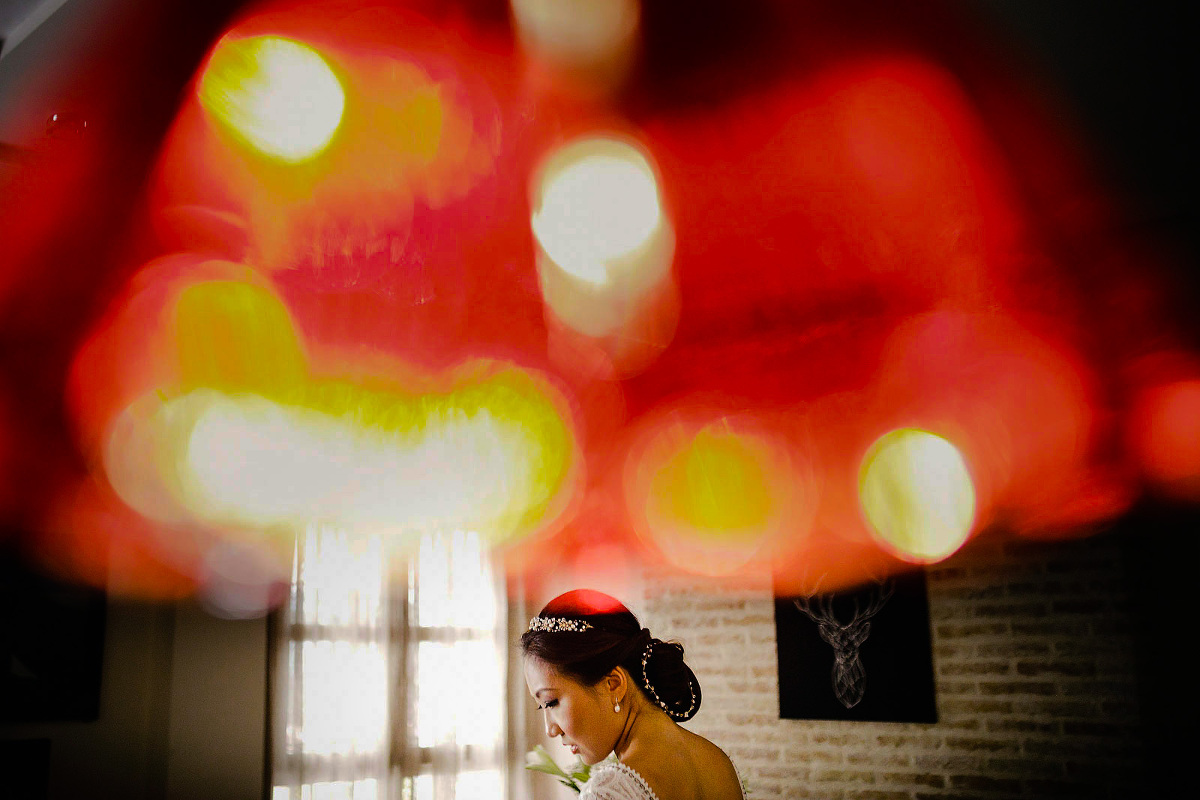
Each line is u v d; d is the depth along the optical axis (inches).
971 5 95.9
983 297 155.9
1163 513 142.3
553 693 58.9
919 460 166.6
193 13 101.7
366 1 98.3
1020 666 152.2
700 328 188.5
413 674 193.6
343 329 169.8
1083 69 102.7
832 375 178.9
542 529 214.1
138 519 149.8
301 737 174.4
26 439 138.2
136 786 145.7
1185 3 91.0
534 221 142.8
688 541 192.5
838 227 149.1
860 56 105.9
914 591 163.9
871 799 162.4
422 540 199.5
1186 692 137.5
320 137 118.1
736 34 102.9
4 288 133.7
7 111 118.5
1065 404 152.5
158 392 152.0
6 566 135.3
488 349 188.7
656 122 120.0
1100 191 129.5
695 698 61.8
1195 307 139.7
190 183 127.3
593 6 97.4
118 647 146.3
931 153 126.0
